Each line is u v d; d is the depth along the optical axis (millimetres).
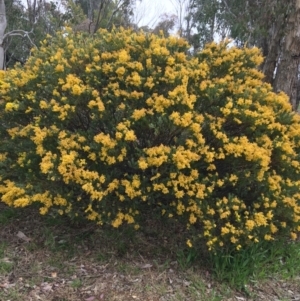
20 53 13109
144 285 3523
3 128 4199
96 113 3613
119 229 4098
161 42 4199
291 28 5727
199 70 3906
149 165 3420
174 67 3898
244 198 3820
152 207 3797
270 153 3654
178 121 3418
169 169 3516
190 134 3576
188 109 3555
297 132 3965
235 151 3506
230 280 3633
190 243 3564
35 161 3758
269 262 4004
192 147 3531
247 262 3732
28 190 3646
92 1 14656
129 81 3750
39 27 13000
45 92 3965
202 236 3561
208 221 3443
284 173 4008
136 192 3473
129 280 3572
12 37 12422
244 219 3520
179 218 3773
